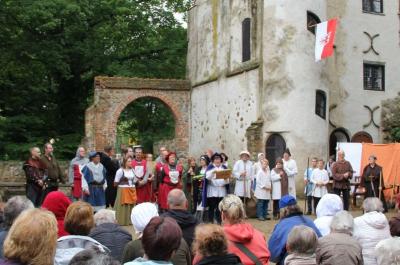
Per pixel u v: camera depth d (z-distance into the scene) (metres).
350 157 18.59
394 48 23.92
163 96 26.52
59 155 25.53
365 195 16.42
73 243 4.77
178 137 26.75
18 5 23.75
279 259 5.87
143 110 36.22
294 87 20.44
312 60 20.75
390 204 18.05
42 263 3.06
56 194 6.16
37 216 3.13
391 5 24.00
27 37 25.56
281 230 5.93
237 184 15.44
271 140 20.66
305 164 20.27
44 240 3.07
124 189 13.76
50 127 28.19
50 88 28.98
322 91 21.09
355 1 23.22
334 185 15.67
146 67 28.81
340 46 22.80
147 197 14.37
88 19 26.81
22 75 27.41
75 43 26.83
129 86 25.66
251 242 5.21
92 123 25.02
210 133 24.81
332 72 22.58
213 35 25.02
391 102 23.41
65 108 28.80
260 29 21.17
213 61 24.92
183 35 29.84
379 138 23.41
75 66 27.70
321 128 20.84
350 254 5.03
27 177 12.77
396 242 4.26
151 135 36.25
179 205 5.99
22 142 25.88
